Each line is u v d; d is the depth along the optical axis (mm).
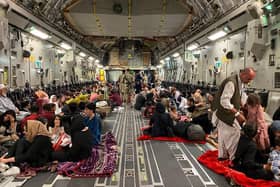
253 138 4402
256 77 6883
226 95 4543
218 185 3838
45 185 3814
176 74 19625
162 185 3824
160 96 11195
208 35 10133
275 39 5879
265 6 5820
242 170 4219
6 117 5625
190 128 6359
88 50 19656
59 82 13125
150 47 27969
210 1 8547
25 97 8109
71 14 9773
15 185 3812
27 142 4477
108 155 5012
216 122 4891
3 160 4281
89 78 22469
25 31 8477
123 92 16875
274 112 5664
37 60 9930
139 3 9656
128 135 7145
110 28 12117
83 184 3850
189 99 8680
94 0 9492
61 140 5031
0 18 6070
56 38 11289
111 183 3889
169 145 6059
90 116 5863
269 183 3766
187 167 4570
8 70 7254
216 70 10492
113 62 28609
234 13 7363
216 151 5262
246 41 7160
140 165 4668
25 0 7484
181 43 15531
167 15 9820
